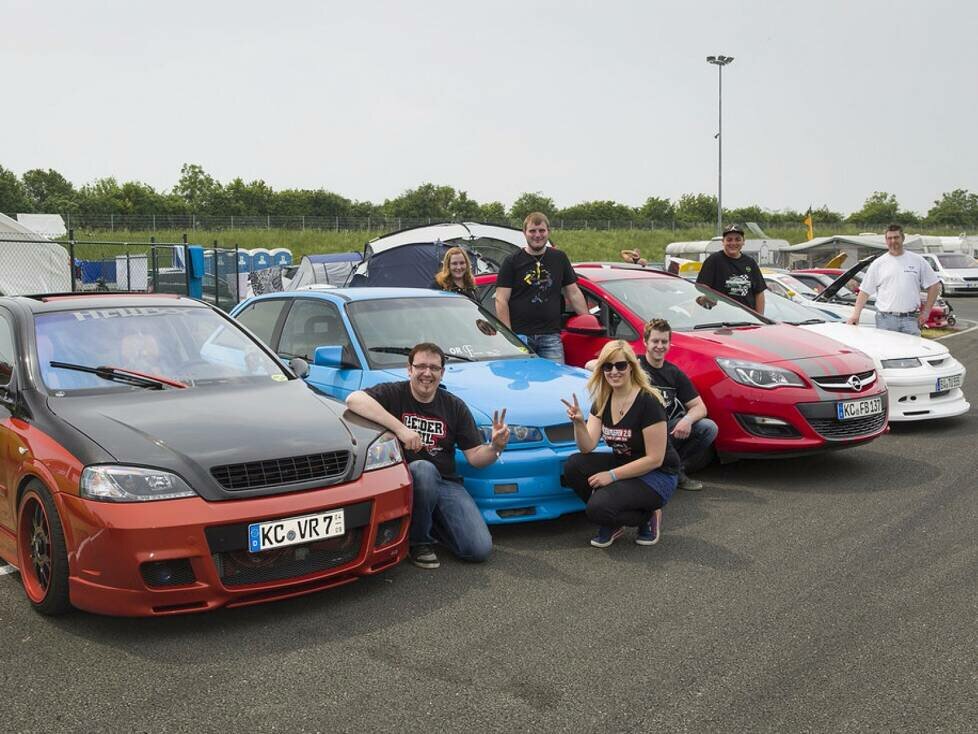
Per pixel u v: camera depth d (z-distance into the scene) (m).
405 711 2.97
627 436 4.70
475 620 3.78
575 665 3.33
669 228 65.62
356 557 3.97
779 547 4.79
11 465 4.03
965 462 6.83
